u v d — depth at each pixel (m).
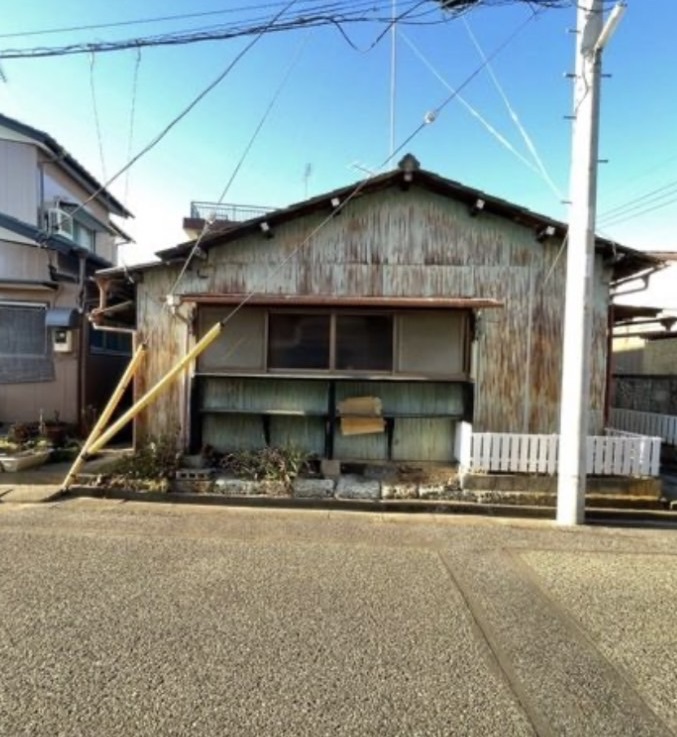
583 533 5.42
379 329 7.34
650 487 6.47
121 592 3.62
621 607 3.61
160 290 7.88
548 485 6.50
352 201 7.90
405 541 4.99
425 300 6.97
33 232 9.28
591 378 7.86
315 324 7.36
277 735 2.22
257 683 2.59
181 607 3.41
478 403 7.89
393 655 2.90
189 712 2.36
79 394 9.38
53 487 6.60
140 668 2.69
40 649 2.86
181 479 6.63
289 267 7.92
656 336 11.62
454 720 2.36
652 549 4.92
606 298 7.85
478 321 7.54
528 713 2.43
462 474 6.67
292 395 7.64
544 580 4.07
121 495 6.43
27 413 9.29
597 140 5.82
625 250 7.52
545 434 7.63
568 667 2.84
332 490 6.54
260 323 7.39
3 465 6.98
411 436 7.68
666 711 2.48
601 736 2.29
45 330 9.36
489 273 7.91
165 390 7.79
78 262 10.11
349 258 7.93
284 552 4.56
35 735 2.18
